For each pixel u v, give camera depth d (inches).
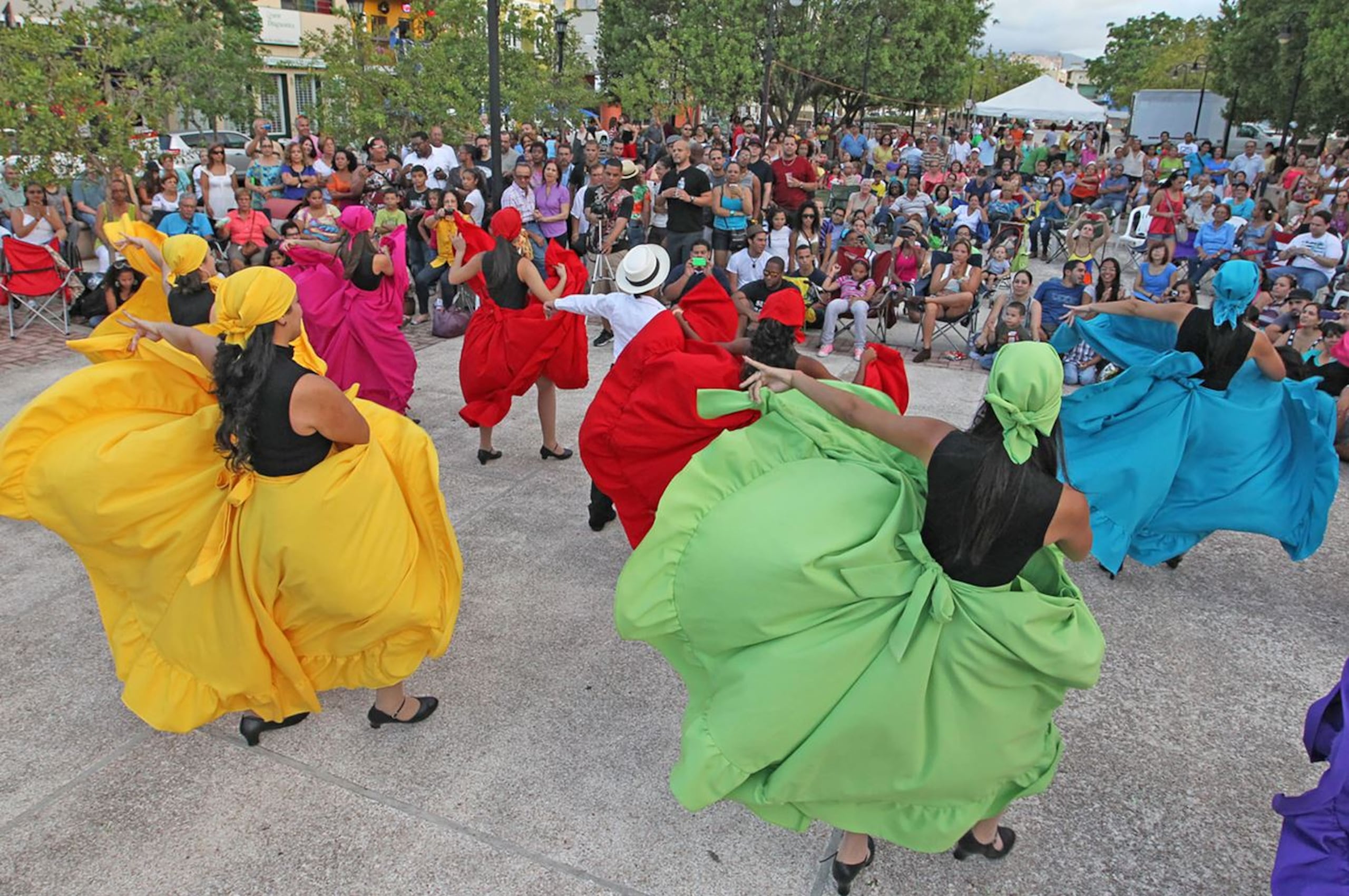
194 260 170.1
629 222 471.5
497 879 116.9
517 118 626.5
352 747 140.0
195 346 127.8
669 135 992.9
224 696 131.2
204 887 115.0
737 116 1171.3
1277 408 183.0
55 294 397.7
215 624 126.3
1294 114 1132.5
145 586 127.1
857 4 1246.3
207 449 123.2
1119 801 133.6
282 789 131.3
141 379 128.5
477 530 210.7
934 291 375.2
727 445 111.6
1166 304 190.7
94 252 430.9
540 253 408.8
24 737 141.5
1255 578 201.0
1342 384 272.5
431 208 402.6
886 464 109.1
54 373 315.9
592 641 169.0
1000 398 91.0
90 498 119.0
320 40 611.5
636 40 1206.3
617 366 166.6
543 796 131.0
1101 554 186.2
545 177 422.0
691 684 111.4
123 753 138.3
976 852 120.9
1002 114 1160.2
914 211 524.4
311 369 151.2
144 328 127.6
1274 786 137.9
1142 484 182.7
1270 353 176.9
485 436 245.9
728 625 101.3
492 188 455.5
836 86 1267.2
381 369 245.3
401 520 127.8
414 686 154.8
